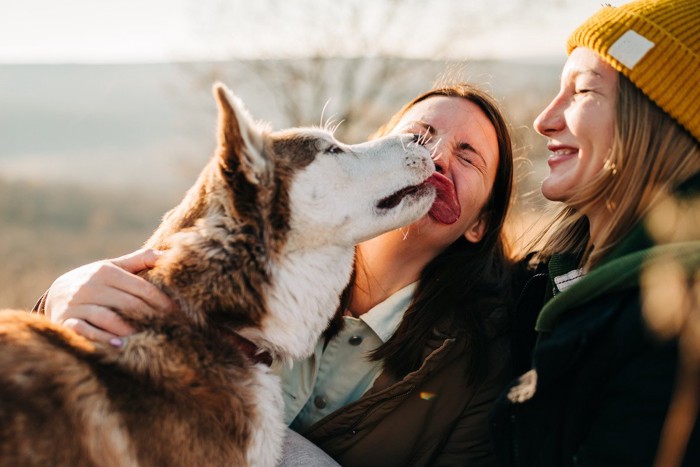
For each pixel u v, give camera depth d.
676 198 2.50
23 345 2.50
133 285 2.84
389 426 3.18
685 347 2.15
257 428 2.83
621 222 2.71
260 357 3.06
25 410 2.34
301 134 3.29
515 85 10.62
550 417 2.53
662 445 2.16
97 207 18.84
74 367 2.53
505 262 3.67
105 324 2.74
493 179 3.68
